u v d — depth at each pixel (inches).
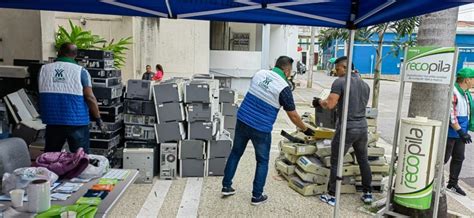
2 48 245.8
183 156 182.2
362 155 155.3
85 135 145.8
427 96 145.7
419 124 121.7
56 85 137.3
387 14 110.2
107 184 96.1
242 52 594.9
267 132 148.4
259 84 147.3
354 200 161.9
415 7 101.4
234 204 154.3
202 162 184.4
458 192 177.3
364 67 1187.3
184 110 181.0
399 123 129.6
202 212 145.6
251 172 196.9
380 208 151.3
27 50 245.3
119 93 185.6
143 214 141.9
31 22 243.4
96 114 147.9
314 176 166.2
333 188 157.6
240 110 152.5
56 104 138.0
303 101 542.9
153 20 478.9
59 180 97.0
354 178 167.6
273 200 160.2
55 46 255.3
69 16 423.5
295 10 115.9
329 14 118.5
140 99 179.9
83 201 83.7
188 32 522.9
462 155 173.9
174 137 179.9
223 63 595.2
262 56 616.1
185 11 121.9
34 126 160.9
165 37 518.3
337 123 151.8
